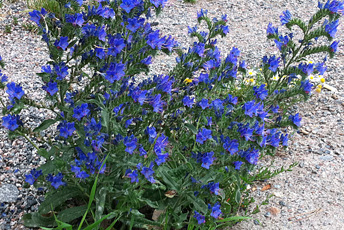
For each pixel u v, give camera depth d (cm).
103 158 84
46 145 116
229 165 87
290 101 136
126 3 81
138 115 90
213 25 100
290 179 110
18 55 172
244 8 247
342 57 179
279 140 92
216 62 95
